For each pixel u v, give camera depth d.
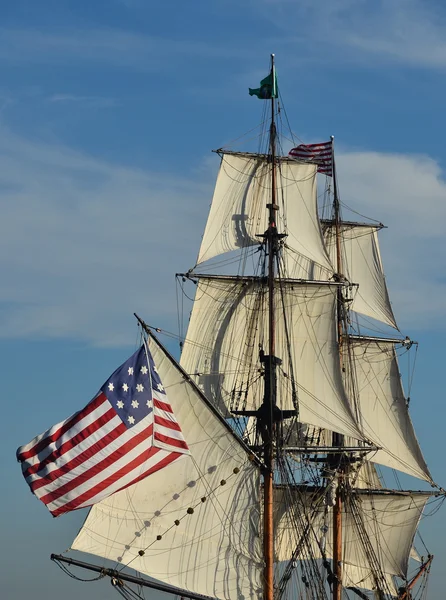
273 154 114.31
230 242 116.56
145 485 93.69
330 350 117.00
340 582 123.19
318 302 117.06
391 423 139.25
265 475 100.00
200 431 96.06
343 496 127.50
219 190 117.75
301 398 115.69
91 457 88.62
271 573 96.62
